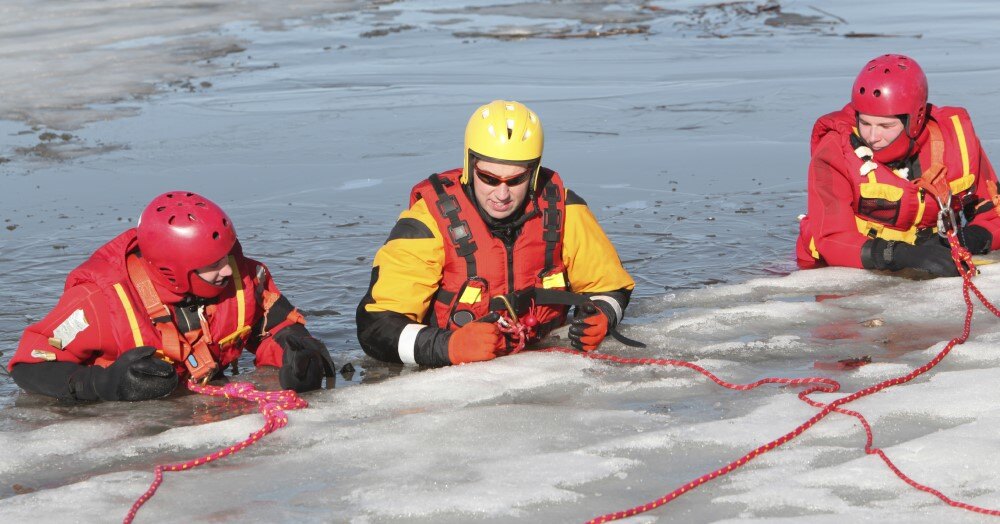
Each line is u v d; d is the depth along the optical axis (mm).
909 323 5527
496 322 5035
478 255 5027
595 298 5297
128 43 16297
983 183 6520
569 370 4934
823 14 18766
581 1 20484
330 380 5074
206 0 20219
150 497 3729
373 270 5230
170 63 14805
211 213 4602
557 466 3895
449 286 5090
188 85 13430
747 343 5301
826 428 4137
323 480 3859
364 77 13727
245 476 3904
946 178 6332
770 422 4234
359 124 11164
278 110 11914
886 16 18422
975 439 3928
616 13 19125
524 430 4254
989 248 6477
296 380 4738
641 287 6434
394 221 7855
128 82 13586
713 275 6641
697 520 3492
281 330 5113
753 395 4625
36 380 4703
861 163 6434
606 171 9234
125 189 8914
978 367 4836
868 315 5688
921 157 6395
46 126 11344
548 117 11398
